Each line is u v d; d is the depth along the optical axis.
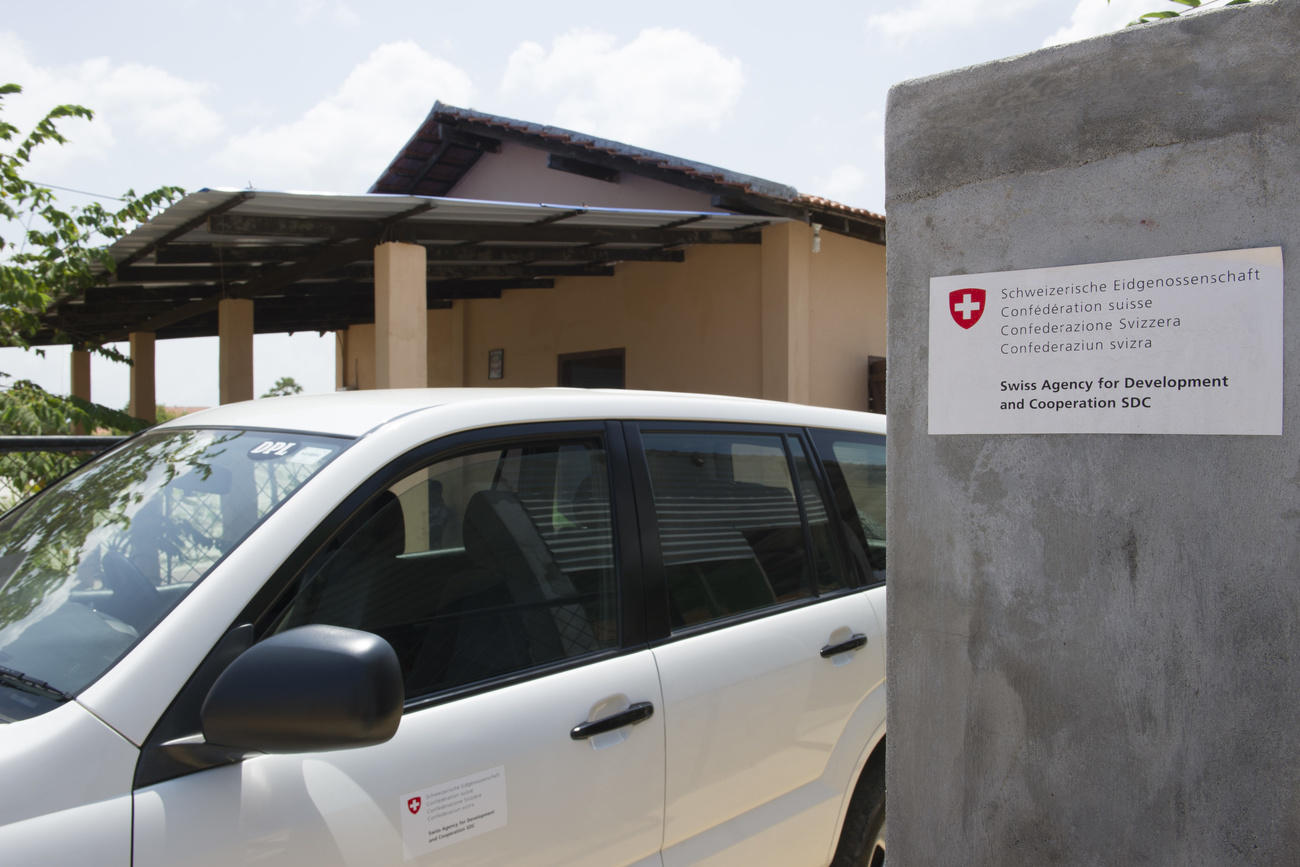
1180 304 1.65
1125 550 1.70
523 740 2.01
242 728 1.52
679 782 2.30
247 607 1.73
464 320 13.59
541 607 2.22
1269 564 1.58
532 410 2.39
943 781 1.89
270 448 2.16
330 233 7.28
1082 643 1.74
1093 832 1.73
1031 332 1.80
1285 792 1.57
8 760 1.46
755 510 2.84
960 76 1.89
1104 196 1.73
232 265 9.22
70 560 2.03
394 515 2.02
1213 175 1.63
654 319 10.86
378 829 1.75
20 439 3.41
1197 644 1.64
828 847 2.72
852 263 10.29
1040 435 1.79
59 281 6.78
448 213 7.20
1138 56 1.70
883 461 3.42
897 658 1.95
